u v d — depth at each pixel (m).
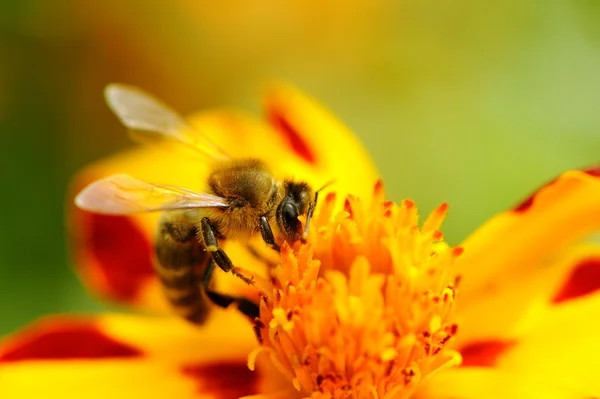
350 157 0.13
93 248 0.13
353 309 0.11
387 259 0.12
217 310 0.12
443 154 0.16
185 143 0.13
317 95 0.16
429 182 0.16
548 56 0.16
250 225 0.12
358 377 0.11
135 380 0.12
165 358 0.12
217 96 0.16
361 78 0.16
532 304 0.12
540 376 0.12
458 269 0.12
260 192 0.12
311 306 0.11
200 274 0.12
